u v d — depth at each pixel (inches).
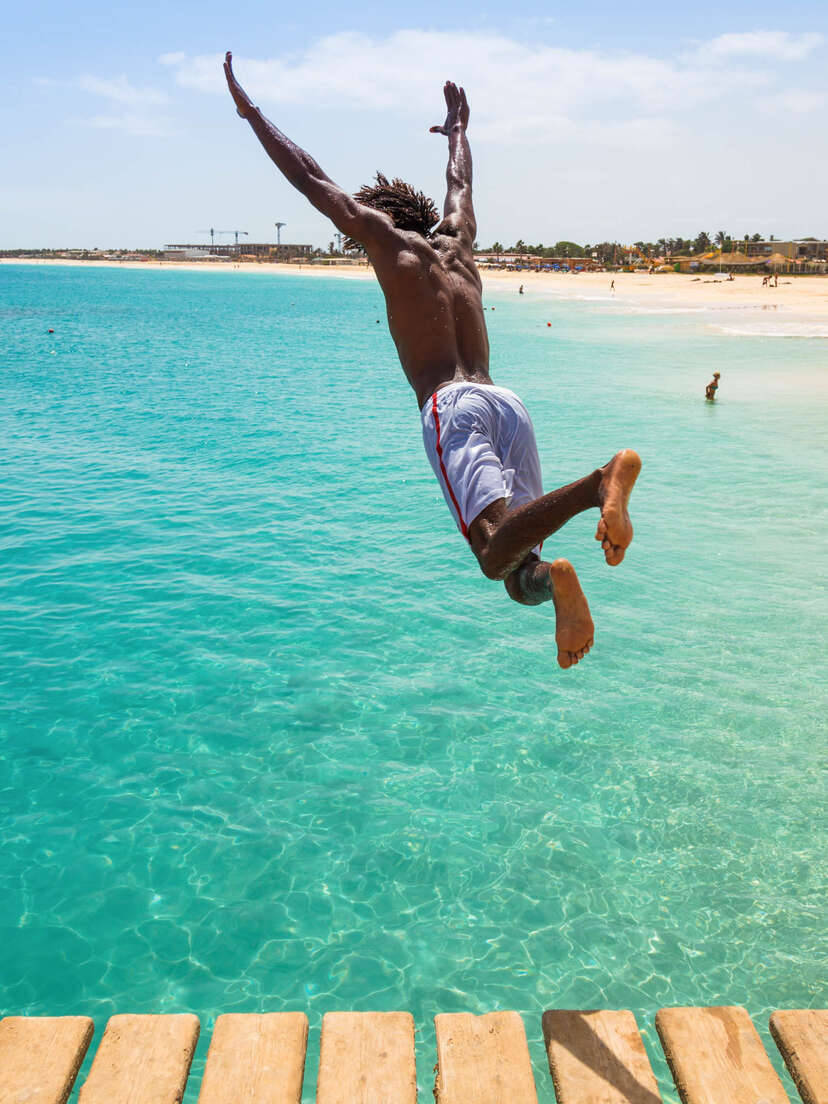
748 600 432.5
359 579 465.4
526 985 212.8
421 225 160.6
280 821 270.2
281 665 368.2
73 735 313.6
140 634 395.2
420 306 145.9
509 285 4458.7
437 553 506.0
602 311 2561.5
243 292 4478.3
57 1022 129.7
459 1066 124.9
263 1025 131.6
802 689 346.0
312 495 625.3
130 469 691.4
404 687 350.6
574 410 949.8
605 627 402.6
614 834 264.4
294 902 238.2
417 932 228.5
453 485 131.3
